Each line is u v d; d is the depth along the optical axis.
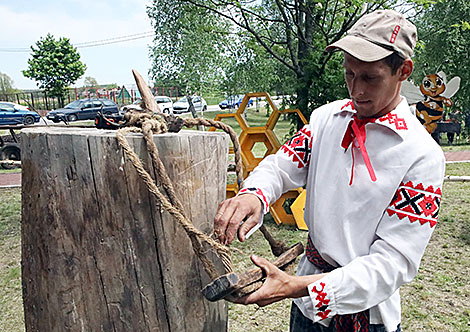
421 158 1.19
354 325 1.30
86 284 1.31
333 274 1.14
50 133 1.26
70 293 1.33
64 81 26.91
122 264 1.27
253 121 17.11
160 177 1.17
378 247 1.20
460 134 11.55
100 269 1.29
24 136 1.32
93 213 1.25
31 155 1.30
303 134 1.48
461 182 6.67
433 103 6.00
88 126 1.59
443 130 10.62
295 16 4.96
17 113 16.98
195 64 10.59
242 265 3.68
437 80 5.93
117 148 1.20
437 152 1.21
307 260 1.47
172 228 1.26
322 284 1.11
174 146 1.24
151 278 1.28
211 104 28.97
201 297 1.38
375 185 1.22
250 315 2.97
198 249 1.19
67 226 1.28
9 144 9.52
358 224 1.25
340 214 1.28
